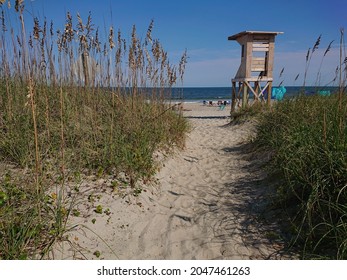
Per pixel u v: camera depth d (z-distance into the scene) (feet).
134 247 8.38
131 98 16.90
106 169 11.82
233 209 10.93
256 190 12.42
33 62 14.02
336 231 7.66
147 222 9.81
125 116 15.60
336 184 8.59
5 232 6.98
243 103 36.55
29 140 11.27
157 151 16.49
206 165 17.61
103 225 8.80
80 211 9.00
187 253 8.29
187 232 9.48
